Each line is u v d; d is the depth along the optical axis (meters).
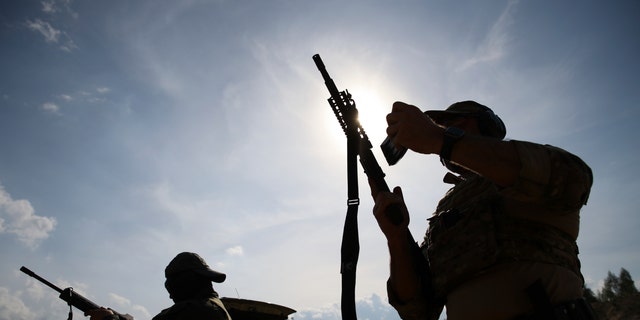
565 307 1.65
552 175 1.56
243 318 7.10
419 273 2.33
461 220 1.96
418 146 1.65
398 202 2.37
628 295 64.38
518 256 1.74
